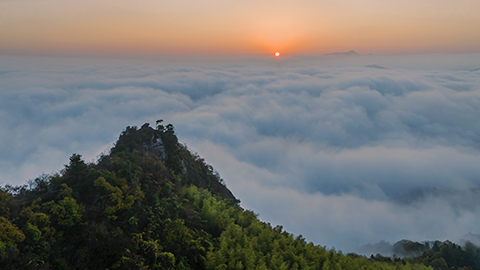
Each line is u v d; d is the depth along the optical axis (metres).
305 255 40.91
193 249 35.28
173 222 36.62
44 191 34.53
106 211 33.28
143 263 29.89
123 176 39.22
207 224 41.50
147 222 35.25
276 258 37.25
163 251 32.81
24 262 25.81
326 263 39.56
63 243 29.67
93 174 36.19
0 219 27.98
